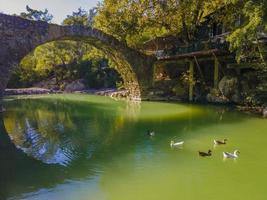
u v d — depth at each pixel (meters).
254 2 18.66
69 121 20.67
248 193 9.17
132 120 20.69
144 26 31.94
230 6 26.92
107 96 39.56
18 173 10.78
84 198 8.84
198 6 30.33
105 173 10.66
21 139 15.77
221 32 30.84
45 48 53.78
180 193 9.16
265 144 14.27
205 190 9.38
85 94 43.69
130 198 8.85
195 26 32.31
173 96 32.22
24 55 23.88
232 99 26.52
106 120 20.89
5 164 11.75
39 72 54.84
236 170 10.94
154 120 20.59
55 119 21.62
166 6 30.42
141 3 31.05
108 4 31.80
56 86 52.38
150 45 36.56
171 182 9.90
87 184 9.79
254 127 17.84
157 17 31.28
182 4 30.05
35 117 22.55
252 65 24.11
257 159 12.13
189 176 10.41
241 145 14.09
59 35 25.59
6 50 23.06
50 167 11.32
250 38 20.25
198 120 20.20
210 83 31.02
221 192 9.23
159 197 8.91
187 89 31.52
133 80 33.53
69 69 53.69
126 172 10.73
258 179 10.17
